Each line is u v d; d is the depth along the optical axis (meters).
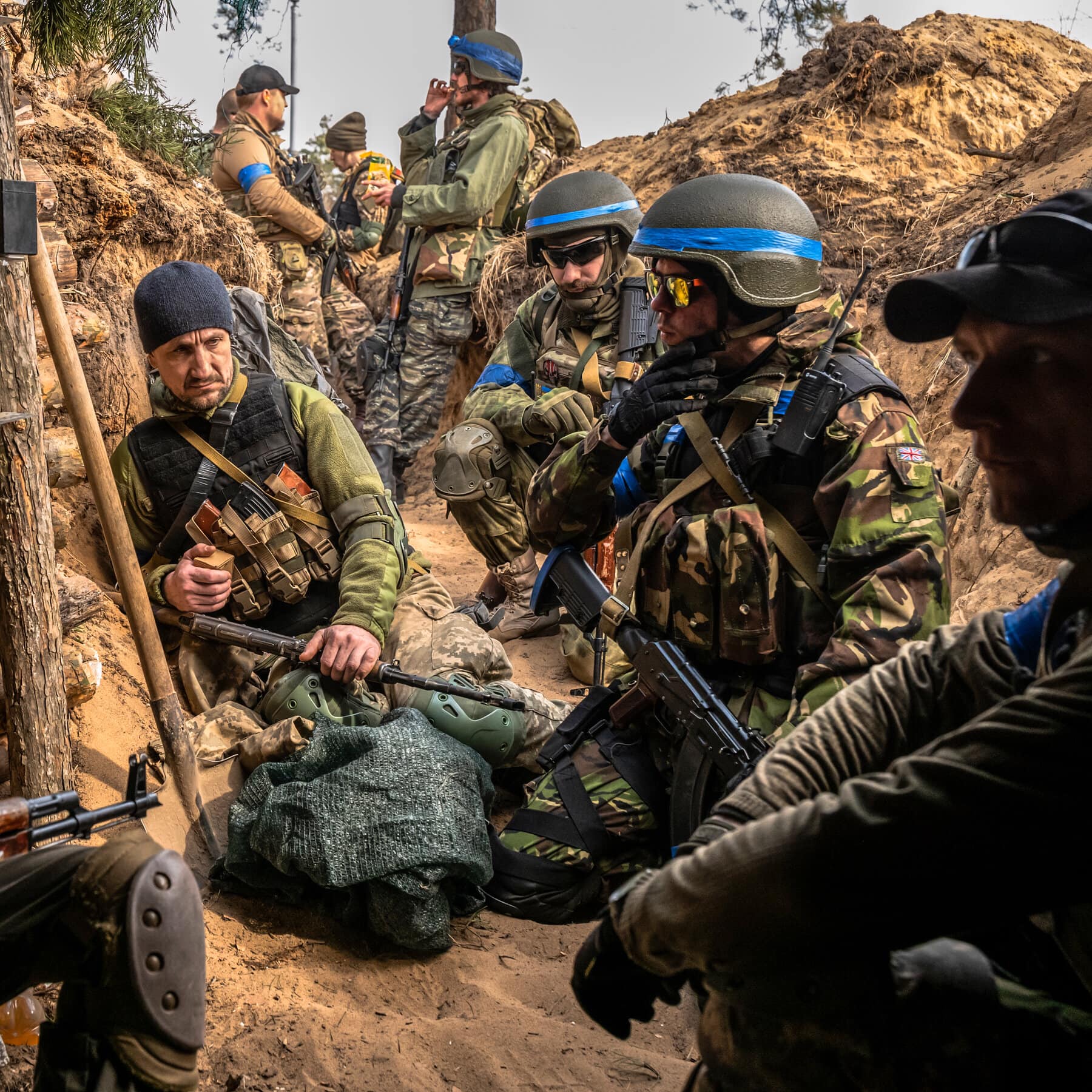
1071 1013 1.31
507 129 5.88
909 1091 1.27
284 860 2.49
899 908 1.13
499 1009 2.35
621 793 2.65
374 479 3.16
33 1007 2.12
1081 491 1.20
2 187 2.10
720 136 6.28
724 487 2.41
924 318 1.27
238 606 3.06
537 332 4.25
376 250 8.32
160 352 2.89
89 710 2.83
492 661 3.10
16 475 2.24
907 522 2.25
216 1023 2.23
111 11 2.77
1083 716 1.08
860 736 1.43
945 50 6.23
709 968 1.27
